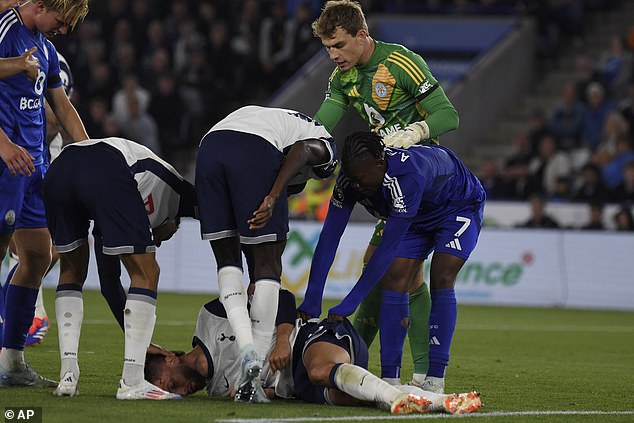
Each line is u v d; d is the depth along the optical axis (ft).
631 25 227.61
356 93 73.82
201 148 62.80
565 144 196.24
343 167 63.77
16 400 60.39
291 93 202.49
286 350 61.67
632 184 179.73
